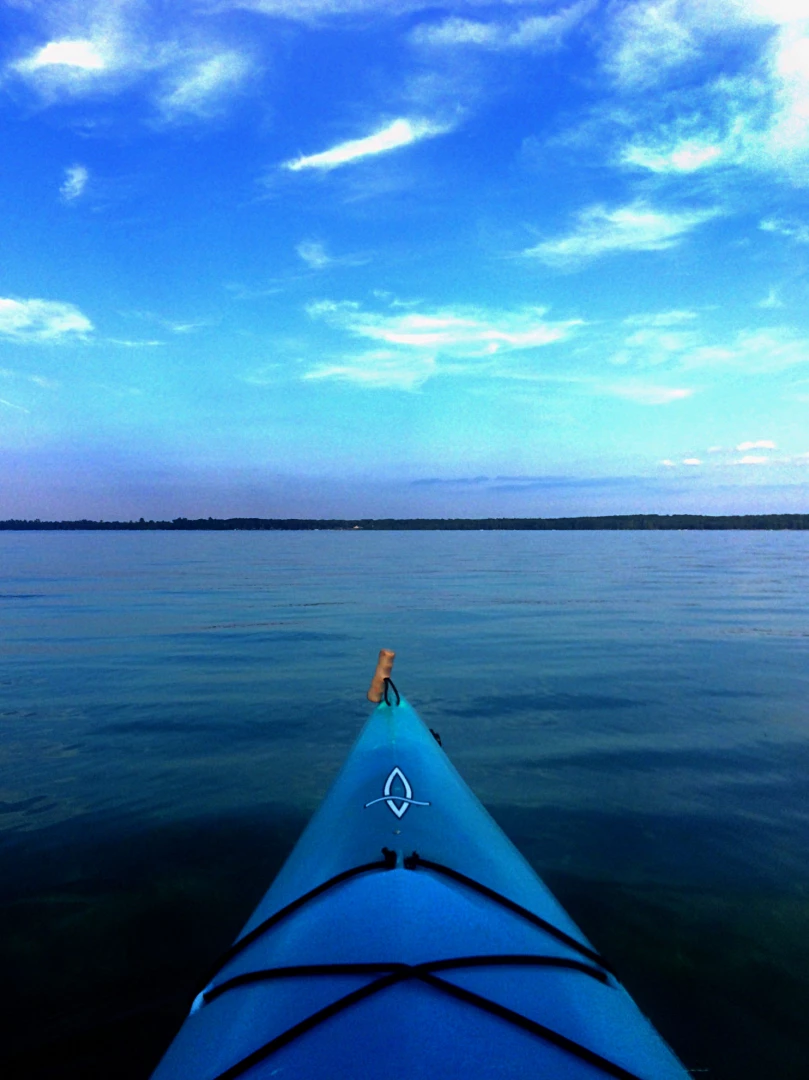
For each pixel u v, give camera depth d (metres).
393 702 6.33
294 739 7.59
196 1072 1.92
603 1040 2.02
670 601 21.91
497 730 7.83
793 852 4.81
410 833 3.30
